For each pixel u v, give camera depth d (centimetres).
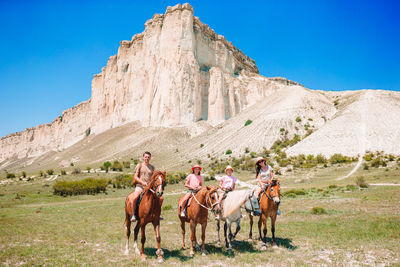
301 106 9562
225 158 7275
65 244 974
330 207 1683
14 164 16838
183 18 11400
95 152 10481
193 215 836
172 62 11012
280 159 6284
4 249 895
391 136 6206
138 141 10106
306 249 853
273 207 876
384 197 1922
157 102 11088
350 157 5681
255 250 855
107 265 727
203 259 769
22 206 3053
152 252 868
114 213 1911
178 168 7069
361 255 777
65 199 3878
